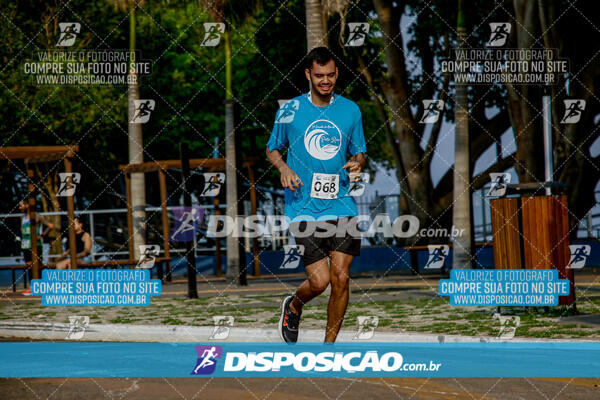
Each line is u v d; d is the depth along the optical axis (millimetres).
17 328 13625
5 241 33156
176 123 44094
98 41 39062
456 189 23922
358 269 34719
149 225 33375
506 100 37375
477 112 37625
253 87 38062
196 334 12188
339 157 8312
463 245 23891
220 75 44000
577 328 10688
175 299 18812
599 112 31797
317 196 8273
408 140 35188
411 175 35438
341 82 36469
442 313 13344
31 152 22266
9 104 34812
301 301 8672
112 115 36656
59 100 34969
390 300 16422
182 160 19359
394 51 34312
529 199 12750
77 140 38688
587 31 31625
